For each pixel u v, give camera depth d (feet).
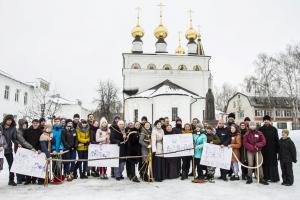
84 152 39.24
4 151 34.40
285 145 35.58
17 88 140.26
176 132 41.39
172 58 162.50
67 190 32.35
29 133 36.29
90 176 41.27
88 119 41.32
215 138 39.88
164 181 37.86
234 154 38.37
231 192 31.58
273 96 169.48
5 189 32.83
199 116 143.84
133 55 160.25
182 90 142.61
